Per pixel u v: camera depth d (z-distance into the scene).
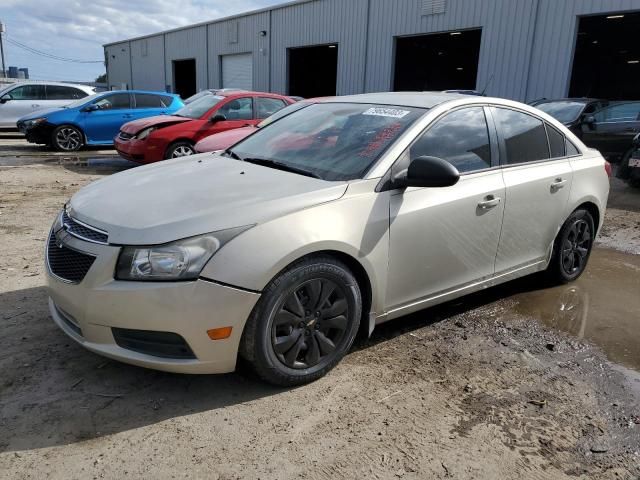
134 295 2.57
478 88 17.42
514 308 4.32
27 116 13.62
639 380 3.32
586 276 5.18
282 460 2.46
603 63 34.97
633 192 9.54
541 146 4.32
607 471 2.51
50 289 2.93
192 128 9.66
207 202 2.87
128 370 3.12
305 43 23.56
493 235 3.85
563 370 3.39
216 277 2.61
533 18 15.74
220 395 2.93
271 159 3.69
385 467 2.45
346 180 3.19
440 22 18.14
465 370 3.32
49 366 3.12
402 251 3.29
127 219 2.75
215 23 29.25
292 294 2.86
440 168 3.05
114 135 13.42
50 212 6.80
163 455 2.46
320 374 3.10
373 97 4.15
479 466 2.49
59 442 2.51
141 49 38.25
